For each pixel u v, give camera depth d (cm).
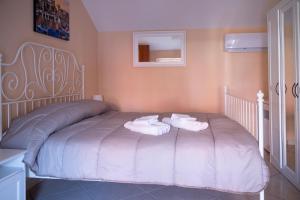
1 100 176
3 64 179
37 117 176
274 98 261
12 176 141
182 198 198
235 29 355
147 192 210
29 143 158
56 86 258
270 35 269
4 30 186
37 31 221
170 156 149
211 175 145
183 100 371
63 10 268
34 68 220
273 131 267
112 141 161
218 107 364
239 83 360
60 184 229
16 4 198
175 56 369
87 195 206
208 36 361
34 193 210
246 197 197
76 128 189
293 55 216
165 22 354
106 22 361
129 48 375
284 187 214
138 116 262
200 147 149
